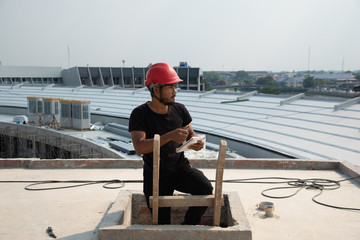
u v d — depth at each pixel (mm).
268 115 36125
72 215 4918
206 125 35062
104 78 93562
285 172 7316
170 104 4160
